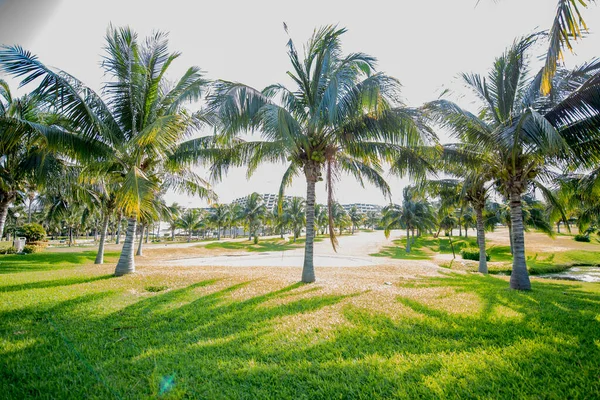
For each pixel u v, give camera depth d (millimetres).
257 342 3939
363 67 7953
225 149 9547
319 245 39688
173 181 12219
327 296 6602
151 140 7832
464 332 4230
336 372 3090
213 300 6176
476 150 9125
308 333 4242
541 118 6023
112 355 3574
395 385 2834
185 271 11094
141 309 5469
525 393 2643
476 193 14984
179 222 53625
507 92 8773
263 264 17312
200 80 8023
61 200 17609
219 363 3324
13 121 7406
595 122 6797
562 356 3369
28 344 3809
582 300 6480
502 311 5336
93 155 8461
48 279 8305
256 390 2795
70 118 7777
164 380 2961
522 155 8281
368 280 9383
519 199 8539
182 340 4074
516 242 8398
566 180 11352
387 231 34750
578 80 7520
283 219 45562
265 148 9039
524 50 8281
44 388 2844
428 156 9188
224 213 56719
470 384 2822
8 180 10211
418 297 6523
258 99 7969
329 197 10320
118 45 8812
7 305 5473
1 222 10125
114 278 8664
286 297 6508
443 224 35500
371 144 8844
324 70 8844
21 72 6312
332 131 8695
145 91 9344
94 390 2812
